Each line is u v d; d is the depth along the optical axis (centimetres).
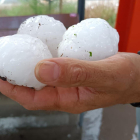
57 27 21
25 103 18
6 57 16
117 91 15
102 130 44
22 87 17
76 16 37
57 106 18
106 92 16
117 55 15
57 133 43
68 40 17
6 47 16
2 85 17
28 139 41
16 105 40
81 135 43
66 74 11
